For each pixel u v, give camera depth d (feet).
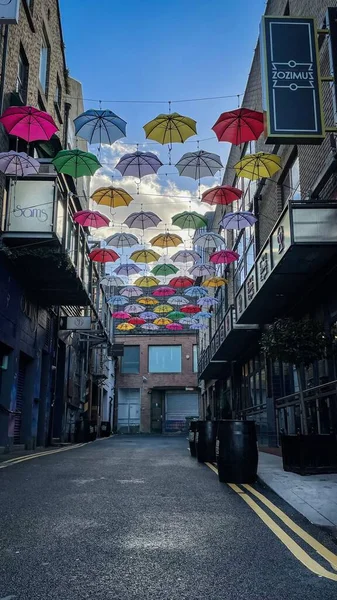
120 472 30.76
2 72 44.55
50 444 66.33
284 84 29.40
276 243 37.83
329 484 25.25
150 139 40.11
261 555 14.65
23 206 46.34
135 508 20.40
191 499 22.45
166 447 59.26
